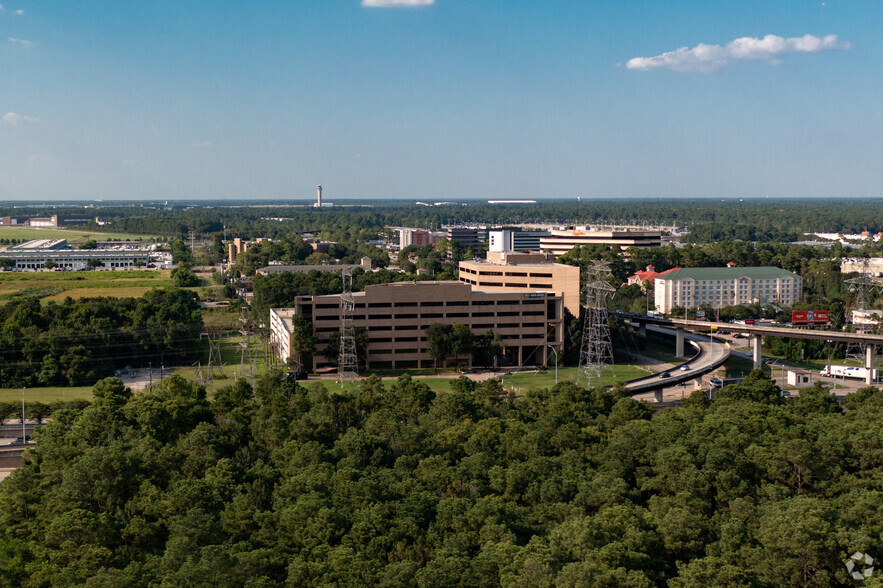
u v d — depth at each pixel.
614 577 137.88
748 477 194.00
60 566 151.62
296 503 171.38
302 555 157.00
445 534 162.50
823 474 188.62
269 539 164.38
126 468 188.00
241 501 172.62
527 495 183.62
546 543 155.62
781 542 150.12
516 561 143.12
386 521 165.75
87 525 160.75
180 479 191.00
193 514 163.88
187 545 153.50
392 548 159.38
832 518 159.62
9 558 156.88
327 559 150.75
